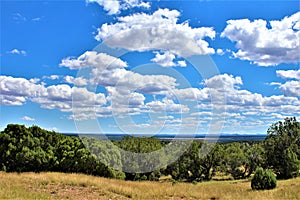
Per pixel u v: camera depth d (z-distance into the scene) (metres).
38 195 12.10
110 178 18.66
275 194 15.25
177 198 14.38
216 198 14.66
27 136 22.47
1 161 21.59
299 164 28.27
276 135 30.42
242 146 31.02
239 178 29.28
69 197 12.79
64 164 21.09
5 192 11.69
